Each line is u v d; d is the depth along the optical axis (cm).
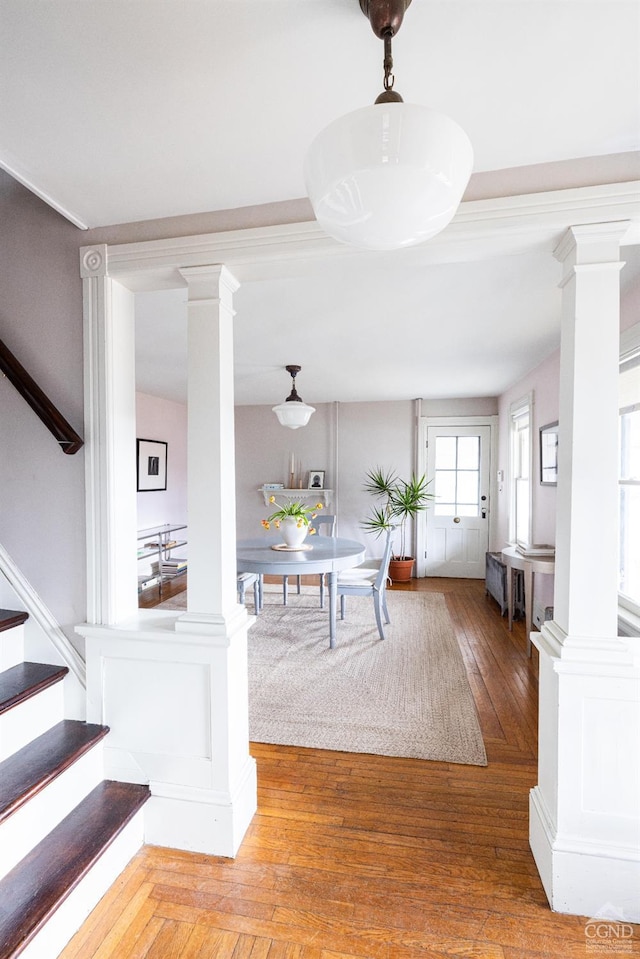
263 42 102
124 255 171
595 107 120
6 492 182
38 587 181
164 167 144
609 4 92
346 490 611
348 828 172
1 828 129
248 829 172
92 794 164
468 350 348
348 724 243
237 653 170
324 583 561
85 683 176
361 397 572
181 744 166
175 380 461
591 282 140
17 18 97
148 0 92
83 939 131
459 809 182
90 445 174
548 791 151
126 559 182
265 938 131
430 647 347
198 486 166
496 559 449
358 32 99
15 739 156
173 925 135
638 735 139
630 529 232
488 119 125
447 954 127
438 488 586
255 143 133
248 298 244
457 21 96
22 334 180
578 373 141
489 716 250
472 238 148
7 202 180
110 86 113
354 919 137
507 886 148
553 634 151
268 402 609
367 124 70
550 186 144
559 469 153
